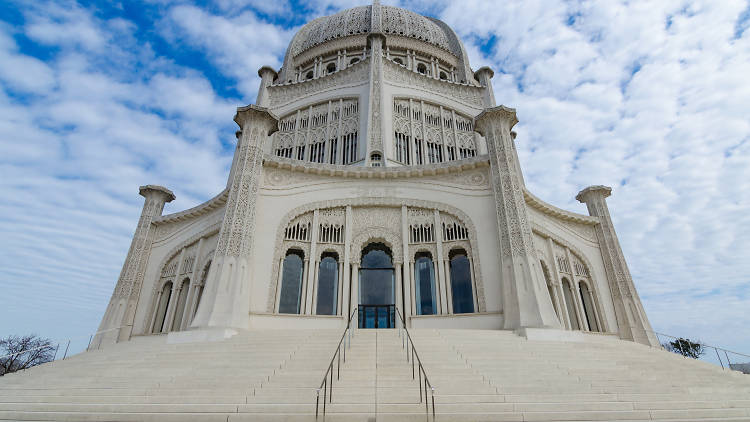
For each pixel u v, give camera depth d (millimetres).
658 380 10945
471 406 8648
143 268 24500
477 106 33625
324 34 38594
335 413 8367
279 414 8328
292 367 11023
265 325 17562
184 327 20578
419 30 38688
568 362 11953
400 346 12789
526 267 17516
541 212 23594
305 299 18844
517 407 8719
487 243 19344
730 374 12320
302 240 20125
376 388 9422
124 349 16297
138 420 8500
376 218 21000
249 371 10719
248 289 17797
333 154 29406
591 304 23672
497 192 19906
